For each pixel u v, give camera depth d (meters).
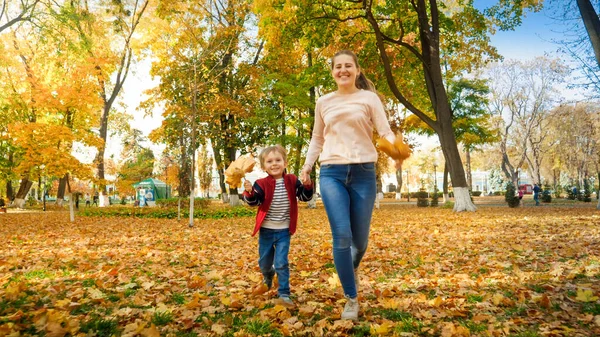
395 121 23.95
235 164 3.28
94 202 42.69
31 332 2.55
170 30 18.83
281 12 17.66
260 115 23.03
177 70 17.97
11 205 34.34
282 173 3.66
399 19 17.58
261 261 3.65
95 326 2.70
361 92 3.06
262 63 23.80
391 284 4.07
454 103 31.23
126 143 50.22
